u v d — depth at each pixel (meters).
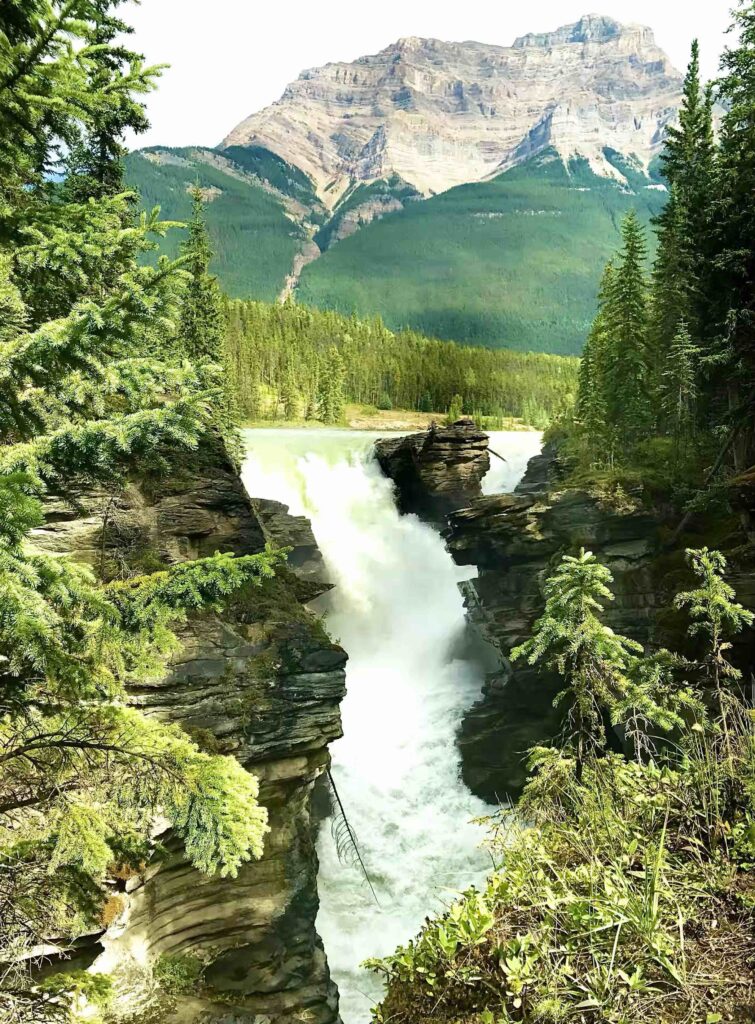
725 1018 3.80
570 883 5.05
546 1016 3.99
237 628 13.59
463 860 20.52
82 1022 5.27
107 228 6.11
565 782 6.91
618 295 33.19
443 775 24.28
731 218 24.31
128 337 5.15
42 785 5.61
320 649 13.68
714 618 7.52
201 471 14.96
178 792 5.07
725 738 6.14
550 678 24.05
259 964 11.91
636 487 25.77
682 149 33.19
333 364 88.50
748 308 24.69
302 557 32.56
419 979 4.71
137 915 10.52
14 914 5.64
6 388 5.15
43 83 5.71
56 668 4.55
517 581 27.31
